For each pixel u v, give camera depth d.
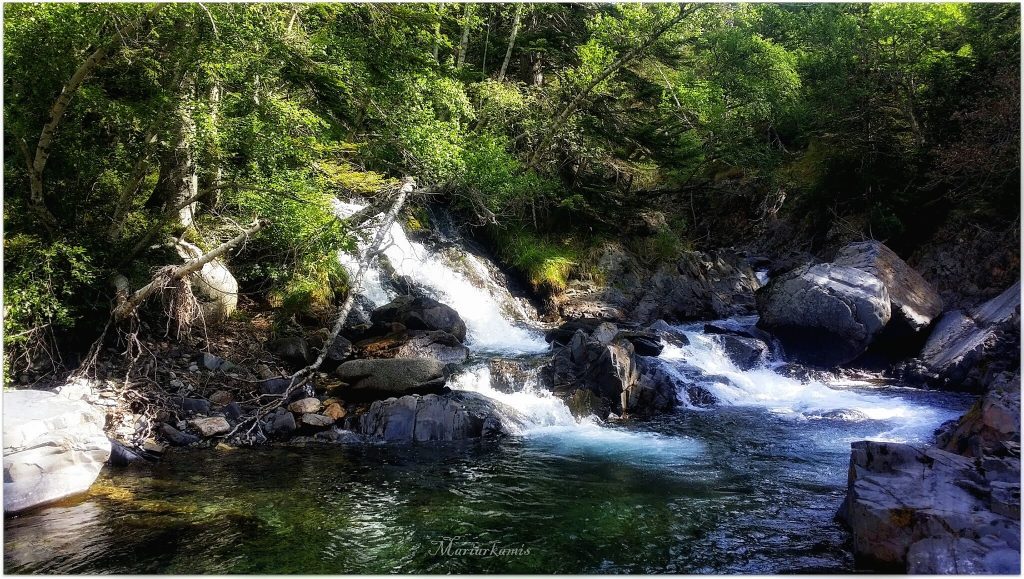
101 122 9.62
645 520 6.09
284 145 9.51
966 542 4.58
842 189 22.92
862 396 11.88
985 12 19.41
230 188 10.09
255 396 9.34
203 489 6.68
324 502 6.41
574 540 5.61
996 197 17.77
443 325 13.03
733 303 20.06
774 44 25.38
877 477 5.69
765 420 10.22
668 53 21.47
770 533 5.79
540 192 18.25
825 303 13.62
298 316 12.33
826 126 23.70
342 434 8.63
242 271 12.67
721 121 22.02
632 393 10.72
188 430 8.38
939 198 18.81
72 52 8.30
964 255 17.62
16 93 8.58
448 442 8.73
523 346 13.79
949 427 9.24
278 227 9.96
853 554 5.27
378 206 13.96
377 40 11.35
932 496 5.22
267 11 9.29
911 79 20.23
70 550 5.18
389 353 11.35
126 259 9.90
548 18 22.53
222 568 4.94
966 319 13.61
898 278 14.83
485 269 17.97
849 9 24.27
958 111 18.88
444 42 13.27
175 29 8.58
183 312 10.27
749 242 26.11
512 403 10.16
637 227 21.66
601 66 19.20
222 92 10.37
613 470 7.64
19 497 5.97
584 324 15.02
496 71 22.67
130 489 6.60
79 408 7.25
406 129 11.52
